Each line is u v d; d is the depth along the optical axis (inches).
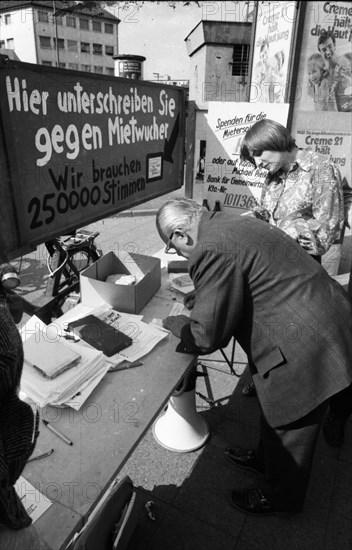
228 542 68.4
